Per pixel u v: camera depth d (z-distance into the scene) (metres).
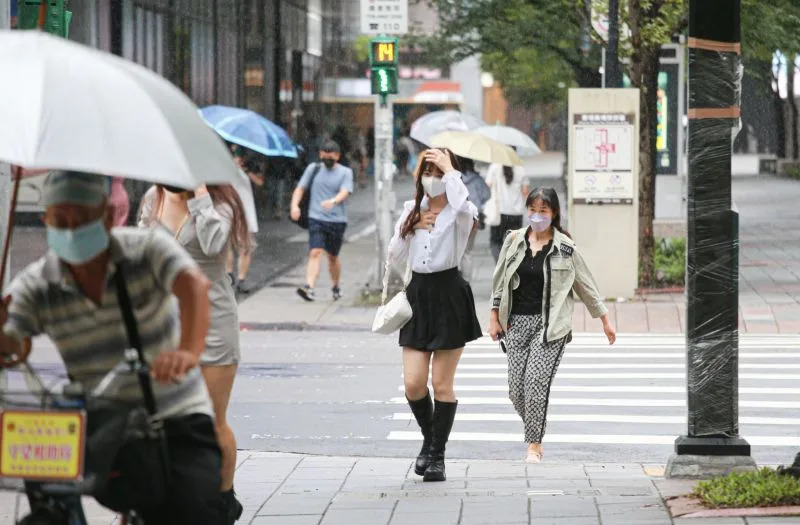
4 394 11.73
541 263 25.28
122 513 12.44
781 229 80.69
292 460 25.86
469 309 22.77
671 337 44.06
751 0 55.12
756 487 18.62
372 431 29.16
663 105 77.94
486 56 85.25
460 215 22.34
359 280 59.81
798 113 142.00
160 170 11.02
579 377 35.91
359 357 40.00
